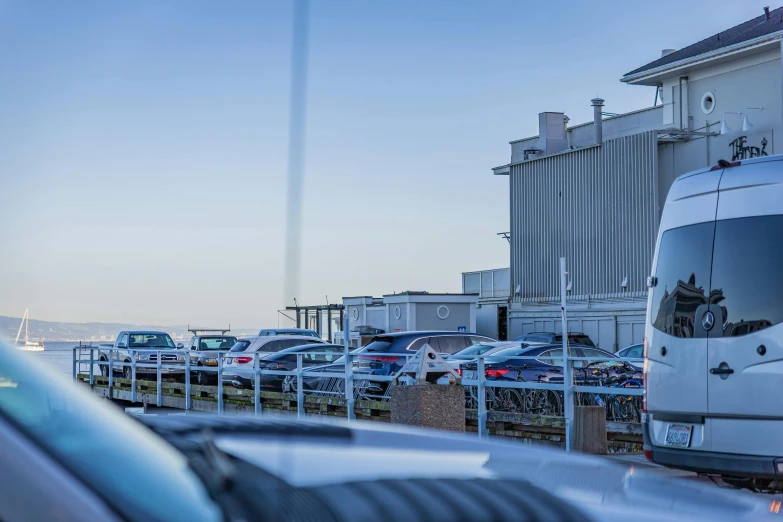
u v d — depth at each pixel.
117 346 28.86
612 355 17.20
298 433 2.41
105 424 1.48
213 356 27.39
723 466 7.18
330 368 18.34
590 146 43.44
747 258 7.27
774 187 7.21
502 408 15.43
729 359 7.24
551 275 45.56
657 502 1.94
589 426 11.78
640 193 40.84
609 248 42.25
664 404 7.70
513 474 2.05
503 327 49.28
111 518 1.21
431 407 11.16
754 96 39.28
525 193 47.47
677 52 43.44
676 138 40.53
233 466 1.83
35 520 1.16
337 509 1.61
